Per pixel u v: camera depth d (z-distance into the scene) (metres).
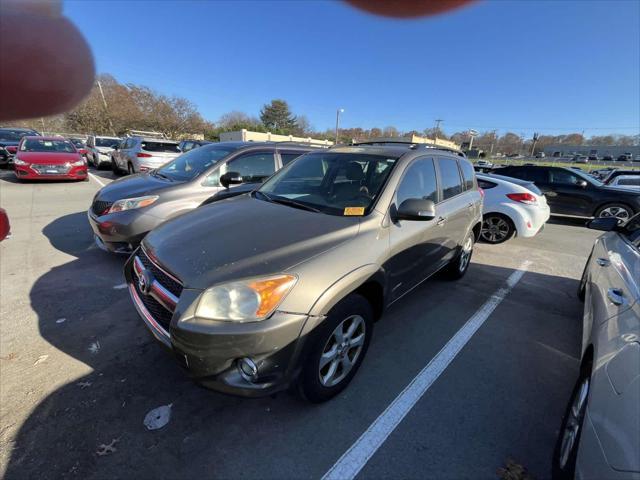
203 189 4.34
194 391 2.30
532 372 2.67
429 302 3.73
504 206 6.02
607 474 1.26
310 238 2.18
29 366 2.47
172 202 4.07
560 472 1.71
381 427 2.10
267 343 1.79
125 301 3.42
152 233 2.58
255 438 1.99
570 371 2.71
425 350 2.88
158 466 1.81
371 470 1.85
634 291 1.82
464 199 3.94
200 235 2.31
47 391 2.25
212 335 1.75
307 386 2.06
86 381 2.35
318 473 1.82
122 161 12.88
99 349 2.68
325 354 2.12
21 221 6.33
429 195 3.22
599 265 2.77
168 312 2.04
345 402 2.27
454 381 2.53
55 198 8.55
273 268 1.91
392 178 2.75
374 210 2.54
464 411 2.25
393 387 2.43
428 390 2.42
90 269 4.18
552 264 5.22
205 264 1.98
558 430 2.14
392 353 2.82
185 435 1.99
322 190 2.92
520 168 9.23
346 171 2.97
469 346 2.96
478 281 4.39
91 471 1.76
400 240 2.62
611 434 1.32
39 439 1.92
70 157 11.06
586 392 1.75
